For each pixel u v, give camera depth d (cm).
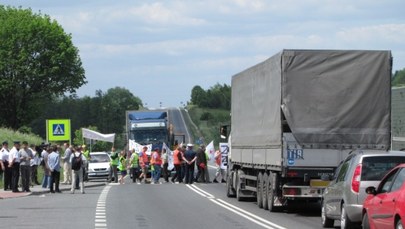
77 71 12550
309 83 2933
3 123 12406
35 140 8750
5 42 12025
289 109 2916
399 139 4500
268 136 3116
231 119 4050
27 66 12150
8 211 3162
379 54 2947
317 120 2917
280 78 2938
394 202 1803
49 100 12794
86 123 17300
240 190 3750
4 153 4453
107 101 18338
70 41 12444
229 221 2708
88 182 6134
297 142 2898
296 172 2884
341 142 2914
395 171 1942
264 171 3256
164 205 3506
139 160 6147
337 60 2944
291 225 2569
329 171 2891
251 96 3484
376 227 1956
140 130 7125
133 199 3928
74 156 4466
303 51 2938
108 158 6688
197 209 3272
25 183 4362
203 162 5834
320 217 2898
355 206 2191
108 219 2788
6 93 12256
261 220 2758
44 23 12181
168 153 6100
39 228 2467
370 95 2944
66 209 3266
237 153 3853
